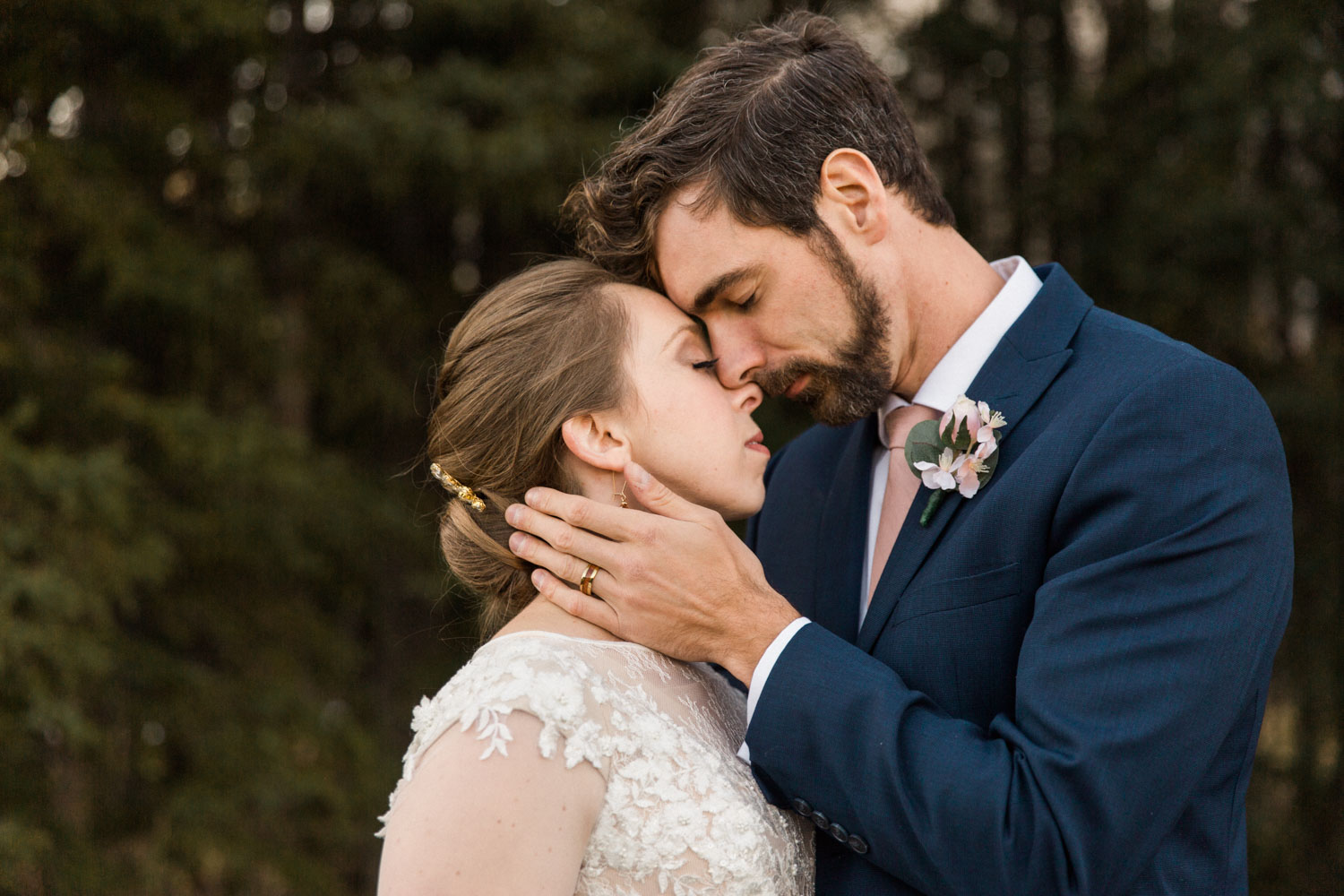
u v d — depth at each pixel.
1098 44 9.63
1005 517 1.71
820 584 2.04
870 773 1.56
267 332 6.69
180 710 5.98
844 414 1.92
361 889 6.59
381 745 7.20
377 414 8.09
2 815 5.01
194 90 6.65
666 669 1.76
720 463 1.81
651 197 1.84
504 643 1.64
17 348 5.67
